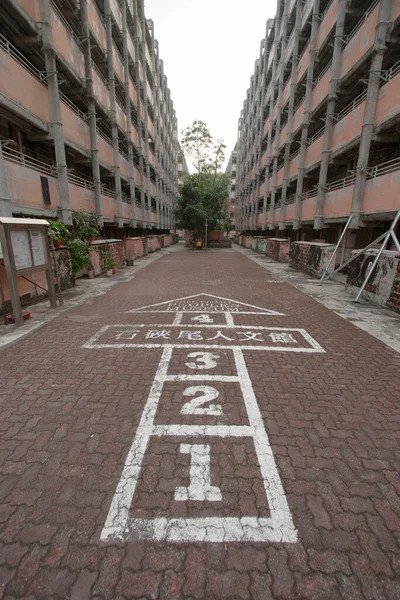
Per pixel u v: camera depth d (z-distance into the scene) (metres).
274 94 25.39
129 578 1.68
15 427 2.96
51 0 10.58
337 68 13.67
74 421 3.05
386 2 10.04
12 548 1.83
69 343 5.16
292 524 2.00
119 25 18.97
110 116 17.23
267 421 3.06
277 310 7.43
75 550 1.82
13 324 6.07
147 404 3.35
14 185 8.20
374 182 10.53
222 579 1.68
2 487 2.27
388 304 7.43
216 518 2.03
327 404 3.38
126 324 6.23
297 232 22.95
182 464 2.50
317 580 1.68
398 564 1.76
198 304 8.02
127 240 19.44
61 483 2.31
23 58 10.02
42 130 10.37
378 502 2.17
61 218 11.09
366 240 13.89
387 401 3.45
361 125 11.42
